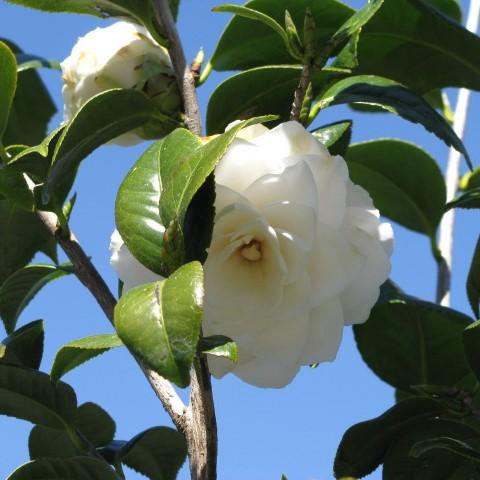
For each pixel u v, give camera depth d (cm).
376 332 74
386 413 69
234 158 57
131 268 59
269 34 75
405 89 73
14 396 72
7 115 69
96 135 66
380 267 60
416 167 82
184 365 53
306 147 58
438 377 75
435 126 72
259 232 57
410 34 76
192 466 62
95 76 69
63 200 69
